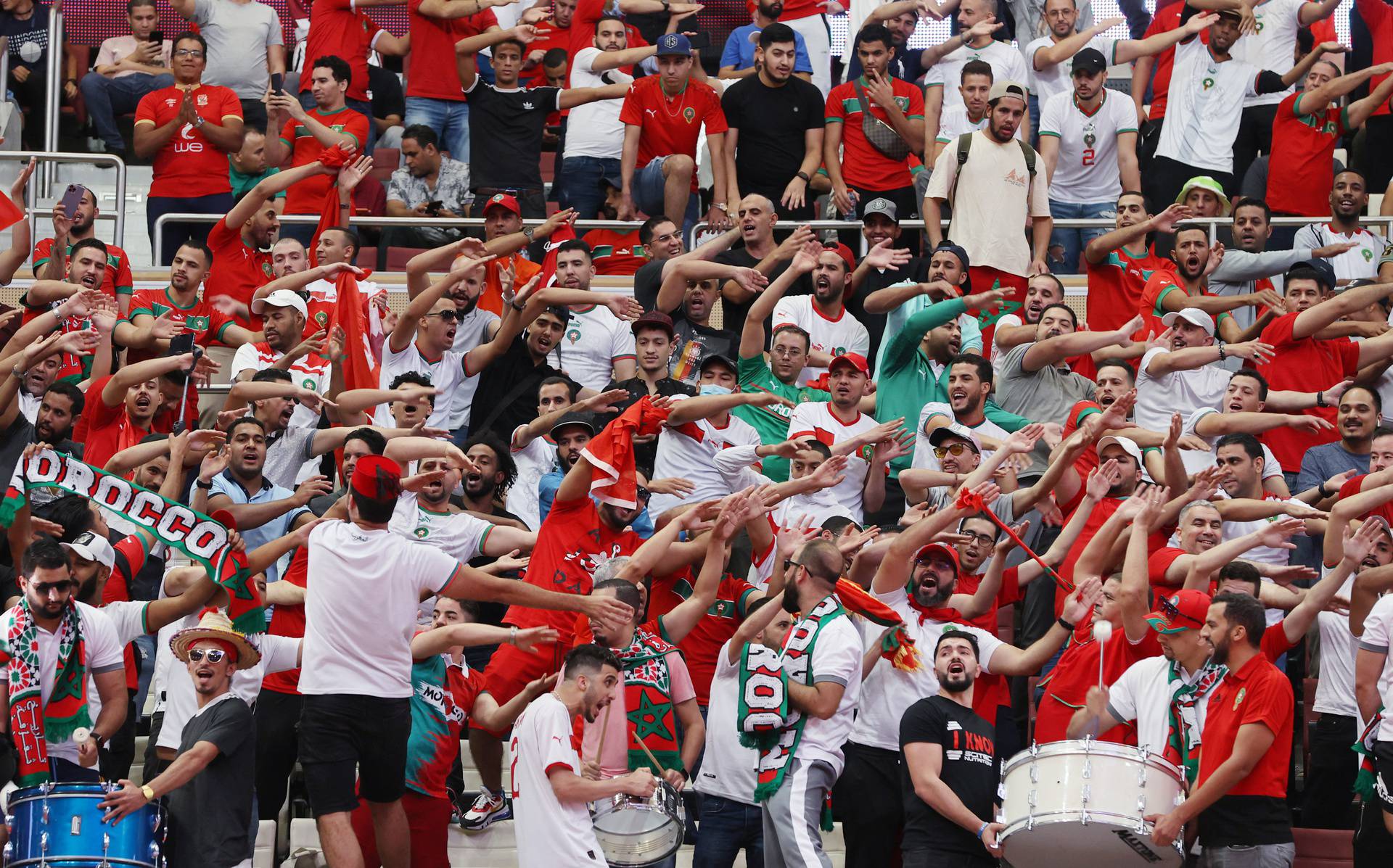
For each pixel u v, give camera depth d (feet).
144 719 132.36
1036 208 174.60
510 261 165.99
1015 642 136.15
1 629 106.32
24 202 205.77
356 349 151.12
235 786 105.40
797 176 183.62
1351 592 127.65
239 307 172.55
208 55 212.84
